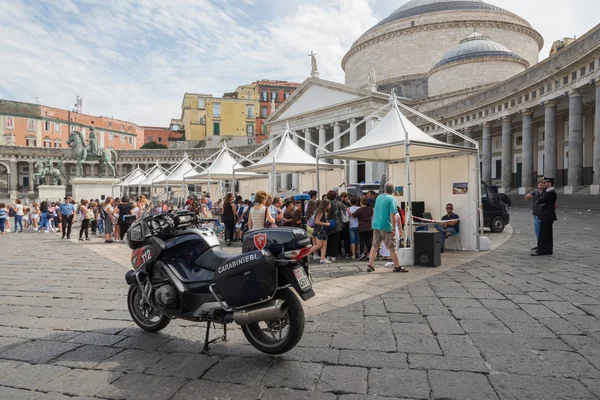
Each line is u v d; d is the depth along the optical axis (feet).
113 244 45.14
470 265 25.71
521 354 11.78
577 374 10.51
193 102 242.78
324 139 140.97
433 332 13.73
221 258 12.70
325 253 29.60
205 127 240.32
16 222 66.85
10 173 193.77
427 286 20.31
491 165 101.40
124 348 12.92
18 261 31.55
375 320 15.12
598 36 60.29
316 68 144.36
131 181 98.32
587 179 85.87
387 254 30.37
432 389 9.84
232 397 9.64
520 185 103.60
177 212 14.21
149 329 14.33
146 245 13.97
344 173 51.24
